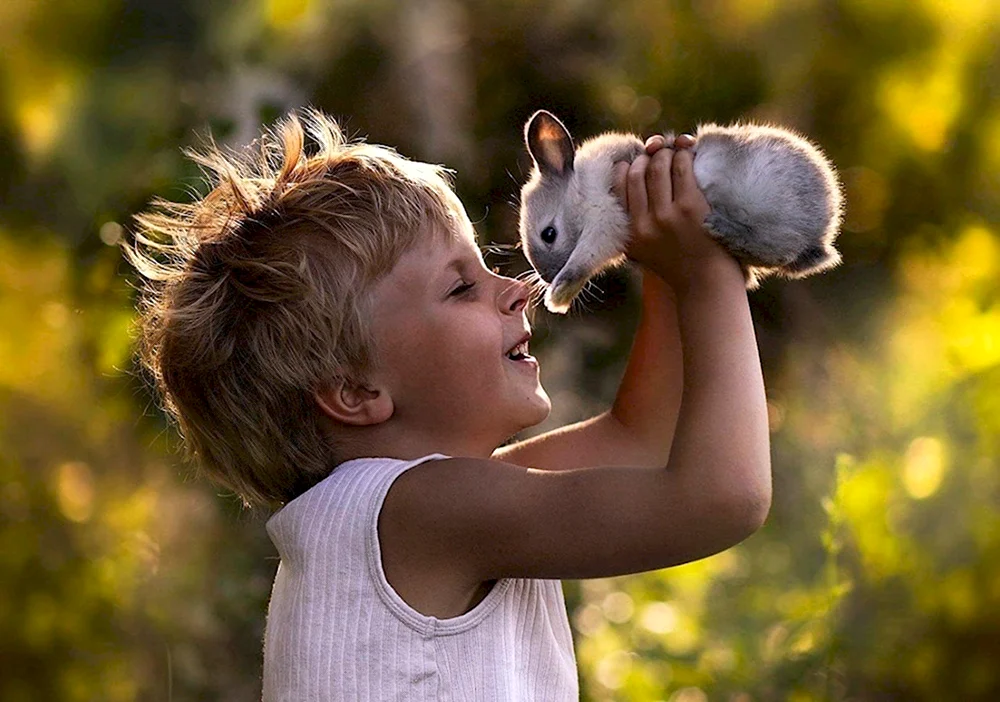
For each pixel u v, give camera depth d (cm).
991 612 1035
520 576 440
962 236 1314
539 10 1158
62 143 1069
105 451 1145
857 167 1316
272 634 469
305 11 1088
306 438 484
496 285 495
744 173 464
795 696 928
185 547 1112
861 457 1213
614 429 542
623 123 1198
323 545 451
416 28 1105
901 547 1048
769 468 427
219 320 489
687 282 453
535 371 493
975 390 1177
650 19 1212
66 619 1134
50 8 1088
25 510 1153
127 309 998
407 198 486
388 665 438
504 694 443
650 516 418
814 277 1280
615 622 1055
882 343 1284
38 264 1152
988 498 1124
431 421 480
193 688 1067
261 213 494
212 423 495
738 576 1169
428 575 443
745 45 1241
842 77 1297
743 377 435
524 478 437
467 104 1119
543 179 651
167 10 1062
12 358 1166
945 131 1315
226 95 1042
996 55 1316
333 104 1080
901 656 1016
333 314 473
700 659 961
